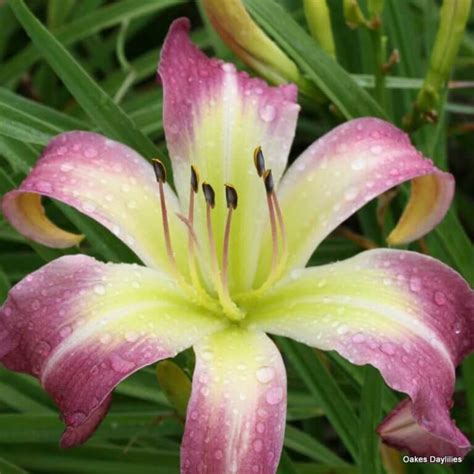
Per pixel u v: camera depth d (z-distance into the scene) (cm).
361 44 51
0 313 35
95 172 38
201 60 41
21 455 46
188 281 39
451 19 44
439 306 37
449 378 36
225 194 39
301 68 47
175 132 39
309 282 38
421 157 39
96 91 43
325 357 46
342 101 45
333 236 53
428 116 46
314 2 45
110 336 35
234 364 36
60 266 36
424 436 36
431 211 40
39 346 35
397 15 52
